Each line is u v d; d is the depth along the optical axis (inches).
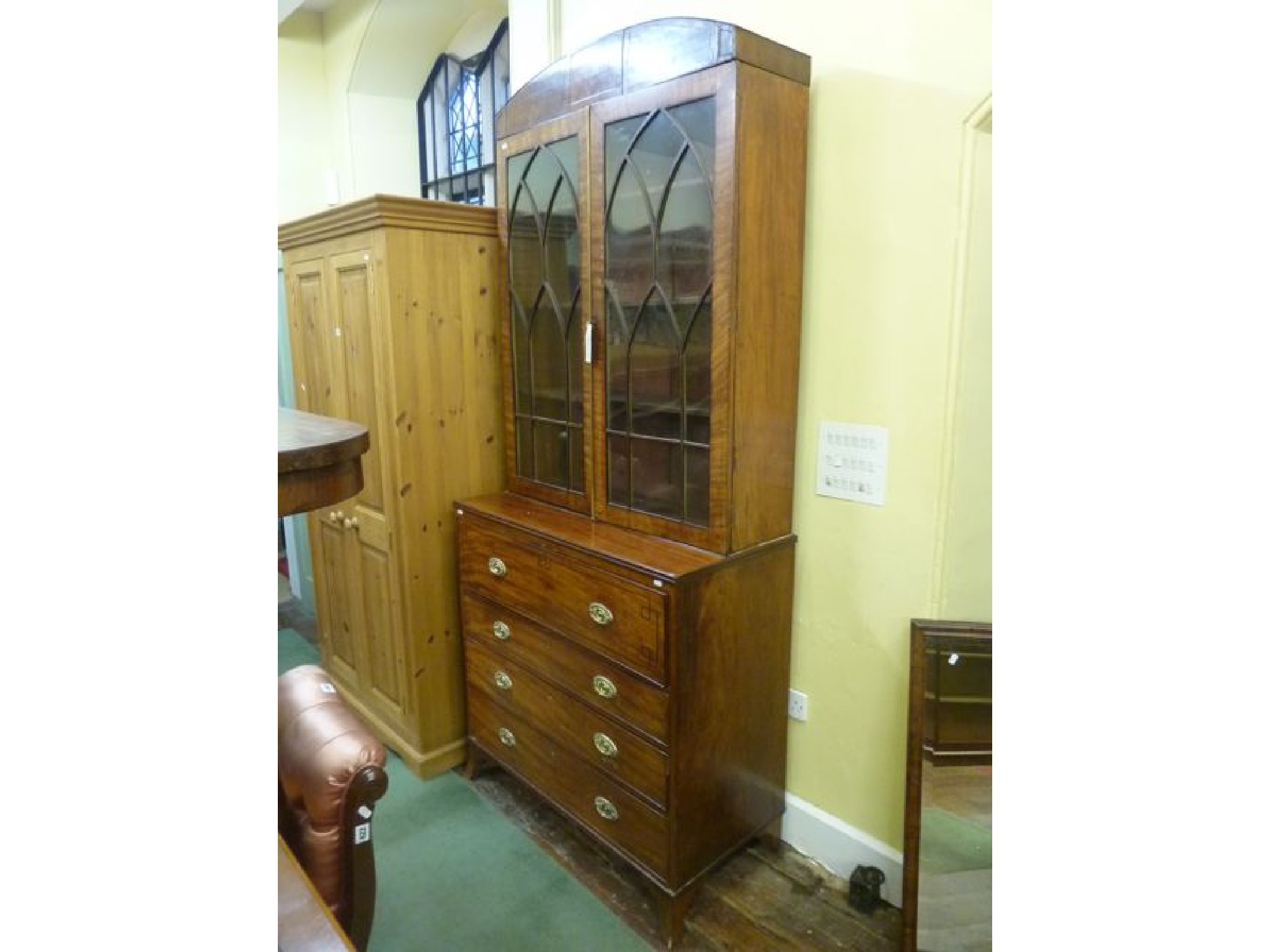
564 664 71.4
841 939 65.2
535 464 82.5
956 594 62.7
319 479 27.8
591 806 71.1
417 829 79.6
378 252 77.8
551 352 77.7
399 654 88.0
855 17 60.2
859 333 64.0
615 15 78.9
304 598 142.4
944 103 56.6
